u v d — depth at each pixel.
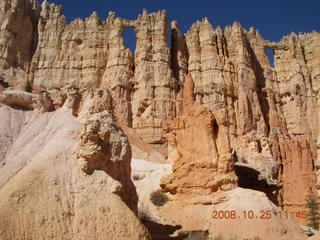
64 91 25.06
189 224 24.59
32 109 24.31
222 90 75.31
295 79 82.62
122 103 69.06
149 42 77.06
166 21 80.62
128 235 15.11
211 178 26.83
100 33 80.12
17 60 75.31
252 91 77.62
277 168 54.41
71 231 14.51
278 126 76.69
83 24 82.06
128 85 71.44
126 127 64.94
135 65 75.69
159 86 72.12
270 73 84.94
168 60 76.00
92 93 24.66
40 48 78.94
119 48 76.25
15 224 13.52
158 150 64.06
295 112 79.19
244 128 72.00
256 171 40.22
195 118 29.41
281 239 22.12
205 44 82.56
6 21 76.25
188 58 81.94
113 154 19.23
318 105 80.81
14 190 14.84
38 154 18.52
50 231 14.00
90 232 14.71
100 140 18.73
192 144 28.70
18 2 79.56
